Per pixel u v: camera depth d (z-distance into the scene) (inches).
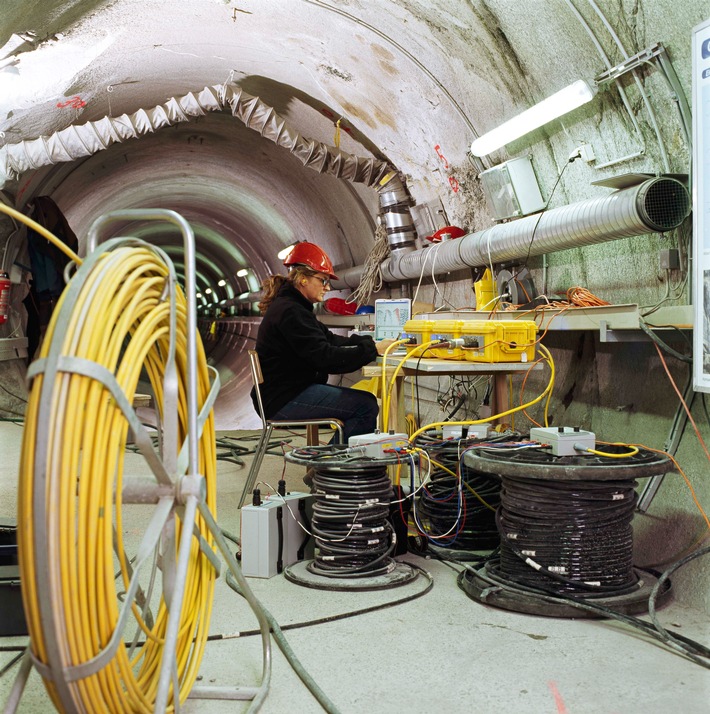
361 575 129.9
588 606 110.3
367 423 173.8
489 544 147.6
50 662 61.1
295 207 454.3
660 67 131.3
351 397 172.4
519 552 118.4
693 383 116.7
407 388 287.0
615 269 162.2
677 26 124.4
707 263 112.9
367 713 83.4
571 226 154.8
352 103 261.0
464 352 150.2
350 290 385.4
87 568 63.1
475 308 226.4
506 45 173.8
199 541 82.0
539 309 159.6
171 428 76.5
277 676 93.4
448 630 108.0
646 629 104.3
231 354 802.8
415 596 122.0
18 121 259.4
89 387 63.5
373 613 115.5
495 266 212.8
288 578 132.3
